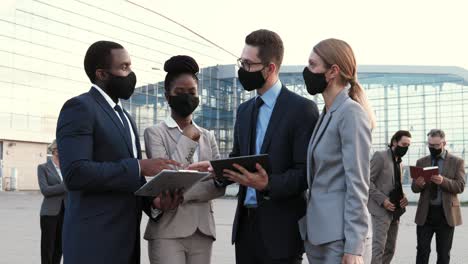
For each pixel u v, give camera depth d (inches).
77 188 151.6
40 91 2148.1
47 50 2181.3
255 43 176.7
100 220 156.3
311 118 173.9
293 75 2581.2
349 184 153.3
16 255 428.1
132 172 154.4
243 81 179.6
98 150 157.9
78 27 2294.5
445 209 335.0
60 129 154.1
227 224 721.0
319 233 158.6
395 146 331.9
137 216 164.7
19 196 1483.8
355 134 153.8
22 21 2102.6
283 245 171.0
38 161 2054.6
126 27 2468.0
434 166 340.2
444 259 338.3
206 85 2765.7
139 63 2517.2
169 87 189.2
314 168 163.0
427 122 2743.6
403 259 434.0
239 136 184.9
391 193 327.0
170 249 180.7
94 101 159.8
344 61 163.5
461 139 2674.7
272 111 177.0
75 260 154.7
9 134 1950.1
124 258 158.6
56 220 350.6
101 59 163.5
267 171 161.6
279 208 172.6
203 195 182.2
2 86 2026.3
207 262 189.6
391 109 2815.0
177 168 172.7
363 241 152.1
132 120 172.6
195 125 196.5
